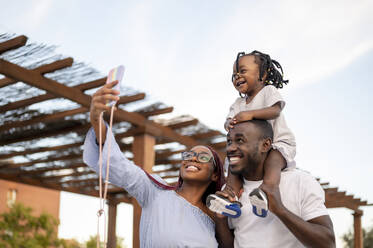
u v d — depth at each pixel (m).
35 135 8.05
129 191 3.33
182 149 8.96
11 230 14.11
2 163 9.95
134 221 7.36
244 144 2.90
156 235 3.11
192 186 3.40
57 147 8.77
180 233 3.09
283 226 2.79
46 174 10.85
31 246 13.80
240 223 2.89
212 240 3.15
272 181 2.75
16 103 6.84
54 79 6.21
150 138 7.66
